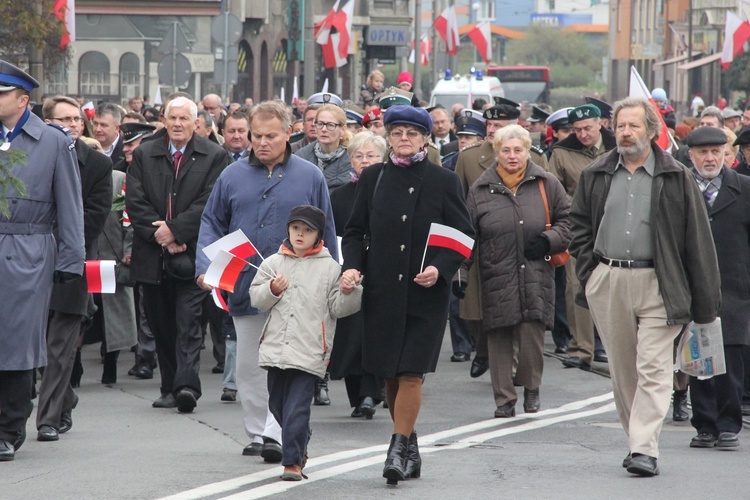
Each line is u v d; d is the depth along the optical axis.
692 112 96.25
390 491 18.34
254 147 20.80
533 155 32.88
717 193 22.83
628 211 19.95
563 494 18.22
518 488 18.61
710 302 20.03
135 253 25.59
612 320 20.16
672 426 24.91
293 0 118.31
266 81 128.88
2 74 20.25
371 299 19.02
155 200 25.61
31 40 57.66
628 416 20.55
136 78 105.19
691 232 19.84
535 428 24.20
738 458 21.23
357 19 146.25
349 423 24.66
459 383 29.92
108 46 104.69
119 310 29.02
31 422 24.12
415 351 18.80
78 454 21.02
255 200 20.75
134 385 29.28
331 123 27.92
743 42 107.62
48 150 20.66
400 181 19.27
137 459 20.58
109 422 24.22
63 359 22.42
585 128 32.25
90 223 23.25
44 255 20.62
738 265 22.55
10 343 20.30
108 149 32.16
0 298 20.27
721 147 22.77
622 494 18.27
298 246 19.05
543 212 25.53
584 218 20.55
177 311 25.38
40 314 20.62
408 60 159.75
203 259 20.86
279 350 18.83
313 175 20.92
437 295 19.05
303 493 18.14
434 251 19.05
